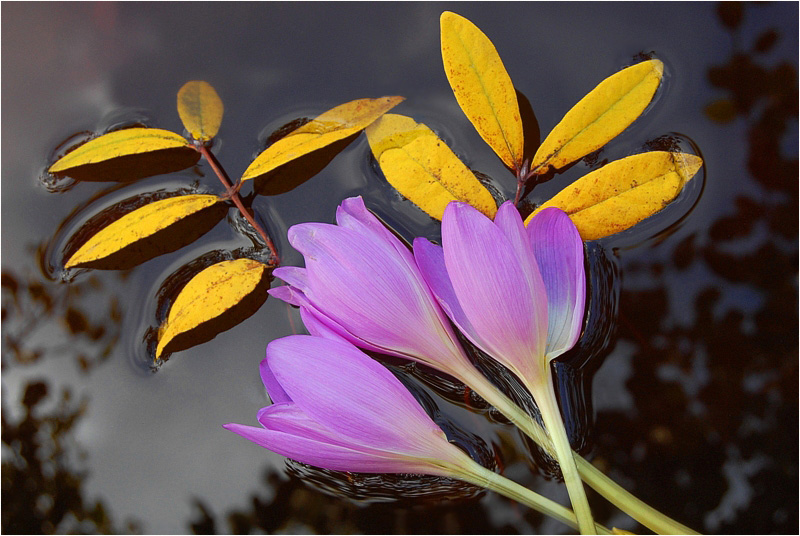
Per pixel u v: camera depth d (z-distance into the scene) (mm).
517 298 515
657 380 539
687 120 558
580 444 536
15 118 569
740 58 562
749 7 567
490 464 537
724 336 541
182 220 559
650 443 535
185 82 572
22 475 543
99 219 560
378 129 548
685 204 549
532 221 529
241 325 550
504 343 520
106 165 564
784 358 538
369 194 559
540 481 536
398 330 522
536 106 562
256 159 547
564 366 541
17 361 550
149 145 554
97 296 554
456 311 523
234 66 573
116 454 543
